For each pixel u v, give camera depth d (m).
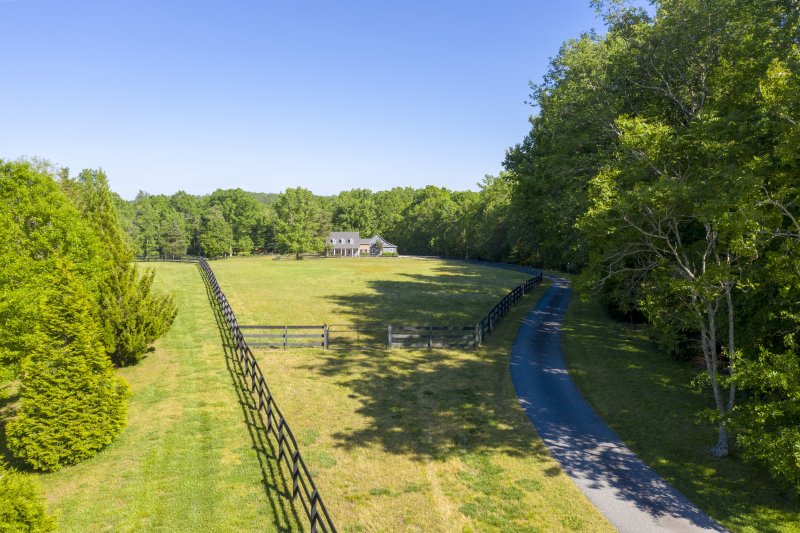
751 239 11.46
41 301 14.67
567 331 29.52
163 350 23.88
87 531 10.46
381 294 44.25
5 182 20.31
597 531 10.30
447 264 88.06
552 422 16.05
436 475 12.69
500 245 91.75
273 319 31.34
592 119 24.20
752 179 11.57
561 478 12.52
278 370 21.17
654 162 14.58
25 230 20.78
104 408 13.93
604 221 14.09
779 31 17.31
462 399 18.05
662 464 13.21
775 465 10.11
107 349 20.45
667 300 16.30
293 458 11.55
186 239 115.25
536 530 10.35
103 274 20.83
